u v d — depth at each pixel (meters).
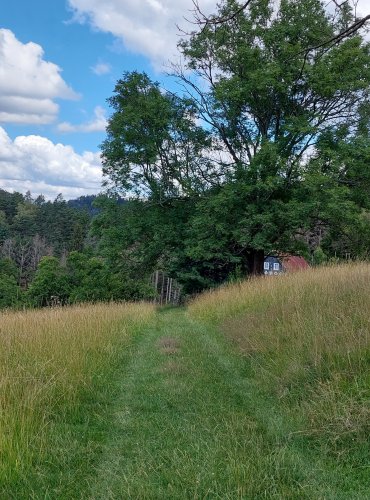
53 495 3.55
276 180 20.95
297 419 4.69
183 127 25.52
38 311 12.39
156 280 53.62
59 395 5.41
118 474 3.84
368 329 5.63
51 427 4.67
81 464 4.03
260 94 22.42
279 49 21.56
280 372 5.97
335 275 9.59
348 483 3.65
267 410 5.17
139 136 25.95
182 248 26.22
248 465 3.78
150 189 26.73
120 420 5.09
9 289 42.22
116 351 8.26
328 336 5.85
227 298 13.71
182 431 4.68
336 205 20.28
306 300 8.31
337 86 20.94
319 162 21.69
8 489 3.54
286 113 23.70
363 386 4.72
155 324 13.31
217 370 7.10
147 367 7.60
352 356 5.21
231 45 23.31
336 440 4.21
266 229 21.28
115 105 27.05
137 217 26.89
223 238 22.61
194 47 24.06
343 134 23.03
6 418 4.32
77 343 7.62
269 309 8.98
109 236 26.78
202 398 5.75
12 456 3.86
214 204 21.89
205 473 3.69
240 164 23.69
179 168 26.44
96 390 6.05
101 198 27.92
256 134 25.17
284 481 3.64
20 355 6.45
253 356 7.35
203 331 11.20
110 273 30.47
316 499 3.36
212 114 25.41
